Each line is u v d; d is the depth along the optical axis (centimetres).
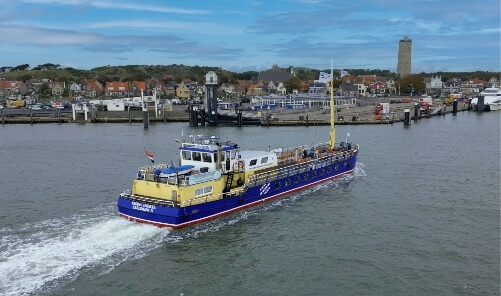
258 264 2953
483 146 7931
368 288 2639
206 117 12019
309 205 4219
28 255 2969
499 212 3981
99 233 3344
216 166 3922
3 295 2477
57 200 4331
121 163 6331
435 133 9919
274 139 9162
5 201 4303
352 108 16100
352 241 3331
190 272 2830
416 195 4569
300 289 2634
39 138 9294
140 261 2952
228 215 3856
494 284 2680
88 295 2527
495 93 17600
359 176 5425
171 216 3378
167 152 7331
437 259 3011
